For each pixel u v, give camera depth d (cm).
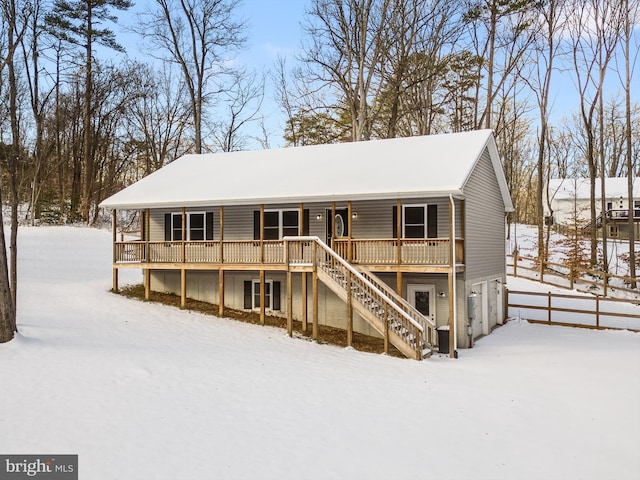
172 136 4434
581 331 2002
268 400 1067
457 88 3453
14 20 1598
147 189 2155
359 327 1873
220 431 887
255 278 2075
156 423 902
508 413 1027
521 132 5181
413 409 1045
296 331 1817
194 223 2181
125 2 3644
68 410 927
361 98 2998
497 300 2188
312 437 882
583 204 4606
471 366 1423
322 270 1716
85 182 3897
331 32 3091
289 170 2064
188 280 2183
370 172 1839
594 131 5081
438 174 1691
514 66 3344
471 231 1841
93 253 2970
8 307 1304
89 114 3856
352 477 741
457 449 851
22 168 4162
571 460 816
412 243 1711
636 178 4856
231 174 2173
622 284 2762
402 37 3069
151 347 1434
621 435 918
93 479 693
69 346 1344
